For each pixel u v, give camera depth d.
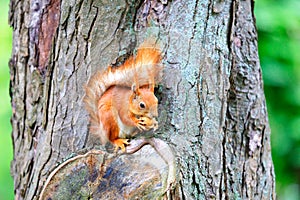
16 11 4.47
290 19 7.04
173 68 3.95
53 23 4.20
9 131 9.49
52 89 4.14
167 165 3.62
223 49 4.11
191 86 3.95
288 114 7.34
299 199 8.41
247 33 4.38
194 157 3.85
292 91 7.23
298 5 7.24
